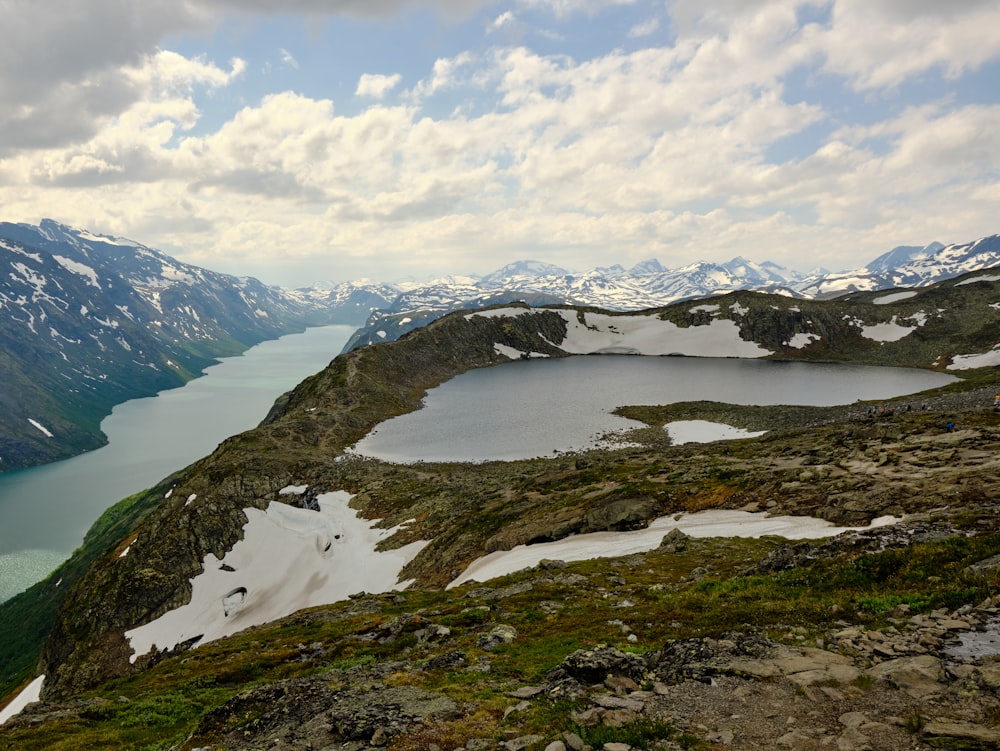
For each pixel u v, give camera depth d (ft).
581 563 118.83
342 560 219.00
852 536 80.28
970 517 77.15
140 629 219.61
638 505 151.74
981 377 477.77
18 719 79.20
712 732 34.76
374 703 48.06
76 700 93.91
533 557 140.77
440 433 389.60
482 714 43.04
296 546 248.73
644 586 91.91
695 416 394.52
